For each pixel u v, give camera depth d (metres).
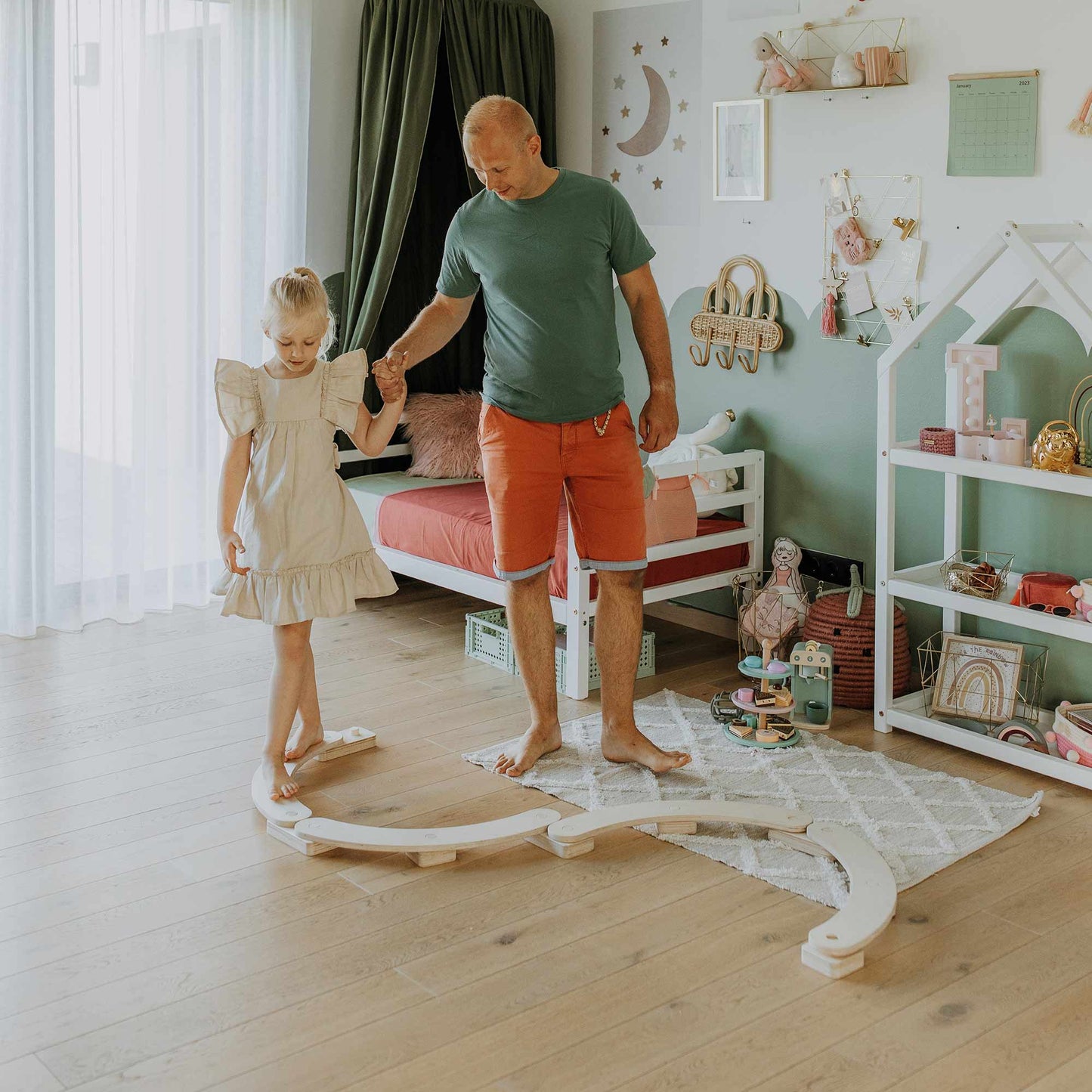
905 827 2.74
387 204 4.38
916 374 3.54
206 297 4.22
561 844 2.60
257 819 2.78
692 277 4.18
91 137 3.90
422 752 3.17
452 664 3.88
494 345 2.94
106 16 3.86
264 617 2.79
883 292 3.60
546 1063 1.92
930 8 3.35
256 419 2.81
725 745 3.22
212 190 4.20
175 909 2.38
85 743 3.18
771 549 4.09
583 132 4.51
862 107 3.56
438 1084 1.88
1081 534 3.21
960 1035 2.00
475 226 2.86
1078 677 3.27
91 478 4.11
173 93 4.06
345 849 2.65
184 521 4.32
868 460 3.74
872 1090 1.86
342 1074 1.90
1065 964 2.21
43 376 3.88
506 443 2.93
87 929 2.30
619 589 3.02
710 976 2.16
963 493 3.46
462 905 2.41
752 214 3.94
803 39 3.68
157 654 3.89
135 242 4.06
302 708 3.05
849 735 3.31
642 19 4.20
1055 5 3.09
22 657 3.83
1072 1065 1.92
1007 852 2.63
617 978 2.16
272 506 2.79
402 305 4.71
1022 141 3.20
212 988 2.12
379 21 4.29
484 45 4.36
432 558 4.05
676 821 2.70
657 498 3.71
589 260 2.80
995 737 3.20
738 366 4.08
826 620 3.54
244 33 4.16
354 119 4.55
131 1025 2.02
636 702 3.55
